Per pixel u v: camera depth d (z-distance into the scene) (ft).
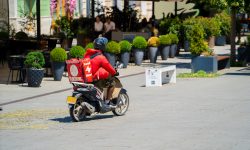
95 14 164.66
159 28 142.82
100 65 57.31
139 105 65.82
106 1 186.39
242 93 74.84
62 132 51.52
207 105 65.41
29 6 156.66
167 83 85.92
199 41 96.58
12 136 50.08
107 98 58.23
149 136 49.03
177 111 61.62
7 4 119.75
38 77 81.51
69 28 136.77
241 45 115.85
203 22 153.99
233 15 111.45
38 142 47.44
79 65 56.18
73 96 56.03
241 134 49.47
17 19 152.05
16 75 95.86
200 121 55.62
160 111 61.72
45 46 109.09
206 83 85.46
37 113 61.57
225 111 61.36
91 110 56.85
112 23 134.21
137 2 206.69
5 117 59.41
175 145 45.44
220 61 106.01
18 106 66.18
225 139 47.50
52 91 78.02
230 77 93.20
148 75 82.48
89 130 52.26
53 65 88.02
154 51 117.60
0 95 74.38
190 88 80.02
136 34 124.06
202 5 163.53
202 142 46.44
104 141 47.32
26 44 107.86
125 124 54.80
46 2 161.17
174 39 128.26
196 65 96.73
